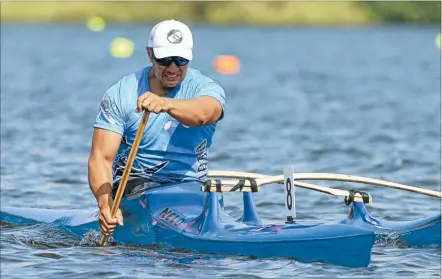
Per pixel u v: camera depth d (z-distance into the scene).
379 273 25.72
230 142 58.97
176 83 28.36
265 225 27.41
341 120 74.50
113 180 29.97
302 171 48.31
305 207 37.72
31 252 27.89
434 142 60.47
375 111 83.31
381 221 30.64
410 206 37.97
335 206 37.97
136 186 29.55
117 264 26.14
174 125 29.19
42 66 148.25
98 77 126.75
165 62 27.78
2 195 40.06
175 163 29.56
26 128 64.44
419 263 27.23
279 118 75.44
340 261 25.77
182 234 27.80
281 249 26.34
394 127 69.50
